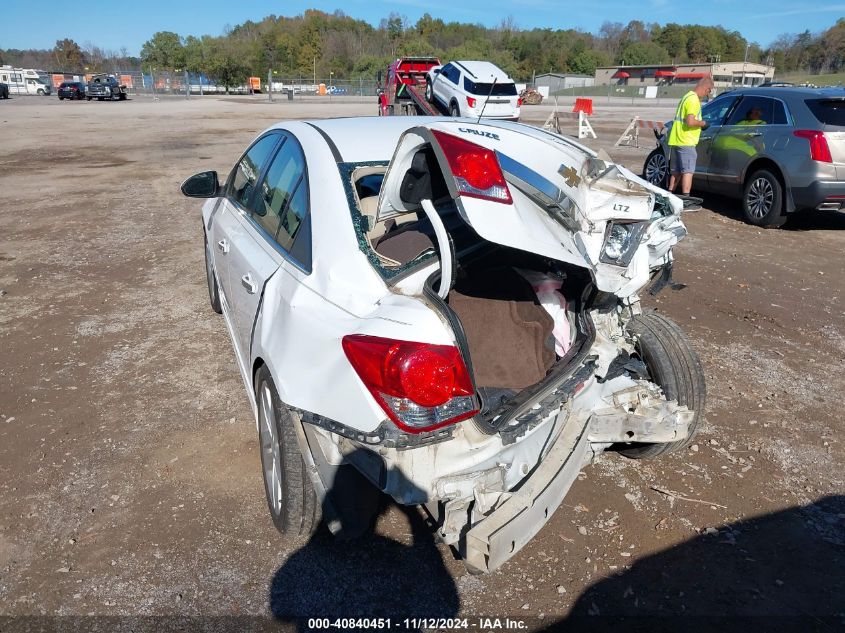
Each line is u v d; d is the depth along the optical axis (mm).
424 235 2627
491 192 2236
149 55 79250
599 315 2988
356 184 2922
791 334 5199
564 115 19062
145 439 3586
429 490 2252
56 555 2777
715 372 4520
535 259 3025
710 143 9453
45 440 3572
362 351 2145
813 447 3664
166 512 3035
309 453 2523
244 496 3150
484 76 18891
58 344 4762
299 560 2771
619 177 2855
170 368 4395
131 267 6551
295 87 60531
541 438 2541
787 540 2959
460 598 2607
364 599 2590
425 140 2326
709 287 6250
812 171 7891
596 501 3189
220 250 3945
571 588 2670
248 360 3162
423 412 2127
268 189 3480
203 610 2520
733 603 2613
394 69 22641
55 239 7609
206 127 22203
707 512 3127
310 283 2572
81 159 14328
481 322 2865
